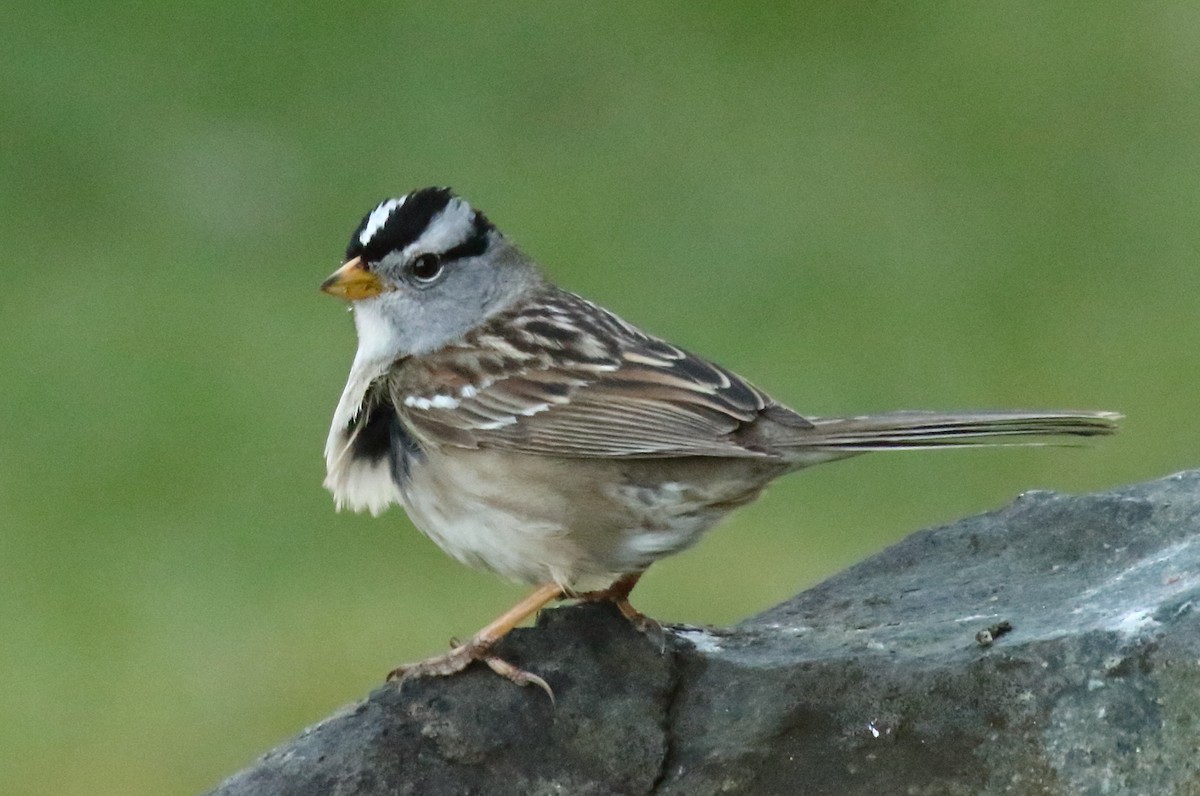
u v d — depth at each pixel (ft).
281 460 46.78
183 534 45.01
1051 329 49.83
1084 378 47.73
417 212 28.86
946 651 24.38
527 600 26.03
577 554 26.50
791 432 25.85
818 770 23.86
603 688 24.54
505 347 27.55
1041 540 28.07
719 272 52.49
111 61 61.31
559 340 27.63
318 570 44.21
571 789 23.95
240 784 23.54
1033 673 23.68
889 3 64.23
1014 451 46.47
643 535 26.40
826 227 54.03
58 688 41.34
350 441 28.02
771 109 59.36
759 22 63.10
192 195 56.03
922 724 23.79
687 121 58.90
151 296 52.16
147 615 42.91
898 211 54.75
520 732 24.13
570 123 59.06
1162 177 55.52
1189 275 51.65
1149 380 47.78
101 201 55.77
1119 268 51.98
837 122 58.75
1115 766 23.16
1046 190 55.16
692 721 24.39
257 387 48.65
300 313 51.37
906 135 57.93
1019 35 62.39
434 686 24.57
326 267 53.16
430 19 63.62
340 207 55.16
